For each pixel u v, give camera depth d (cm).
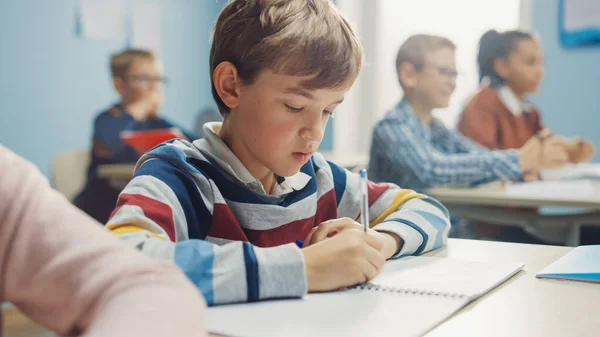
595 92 376
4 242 43
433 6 428
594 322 59
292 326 57
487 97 297
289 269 67
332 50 84
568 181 252
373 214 109
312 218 103
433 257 90
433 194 231
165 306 39
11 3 333
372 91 455
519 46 292
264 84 85
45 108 349
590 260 84
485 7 409
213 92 95
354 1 447
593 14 372
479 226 262
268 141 87
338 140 446
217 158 94
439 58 255
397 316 60
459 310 64
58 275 42
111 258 42
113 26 383
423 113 261
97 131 367
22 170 46
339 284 70
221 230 91
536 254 93
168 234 79
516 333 56
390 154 250
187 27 430
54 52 354
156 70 386
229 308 63
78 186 337
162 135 338
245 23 88
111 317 38
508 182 251
